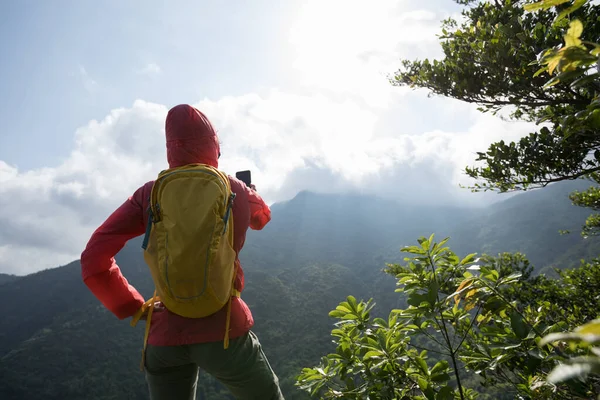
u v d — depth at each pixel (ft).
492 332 5.72
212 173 4.77
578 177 15.58
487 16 17.52
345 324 7.95
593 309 16.55
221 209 4.63
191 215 4.46
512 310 5.50
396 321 7.13
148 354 4.92
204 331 4.64
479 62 17.35
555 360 4.62
